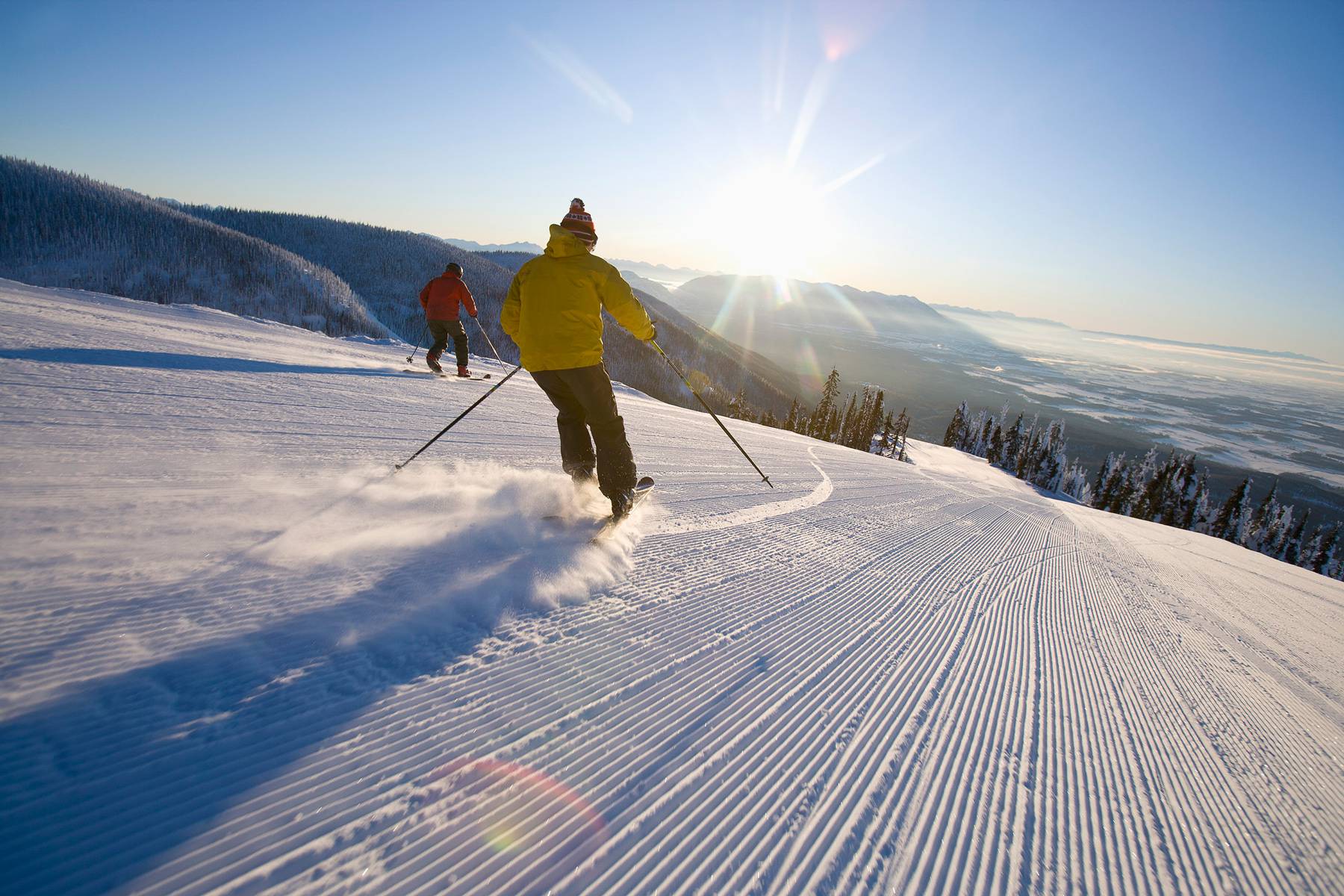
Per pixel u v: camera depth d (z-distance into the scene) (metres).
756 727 1.73
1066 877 1.38
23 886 0.90
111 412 3.48
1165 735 2.24
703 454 6.70
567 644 1.94
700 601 2.48
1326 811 1.93
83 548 1.88
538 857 1.16
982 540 5.30
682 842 1.27
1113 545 7.80
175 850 1.02
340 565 2.13
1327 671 3.85
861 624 2.63
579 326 2.87
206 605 1.73
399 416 5.05
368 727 1.39
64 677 1.33
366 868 1.07
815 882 1.23
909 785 1.61
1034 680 2.48
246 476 2.86
